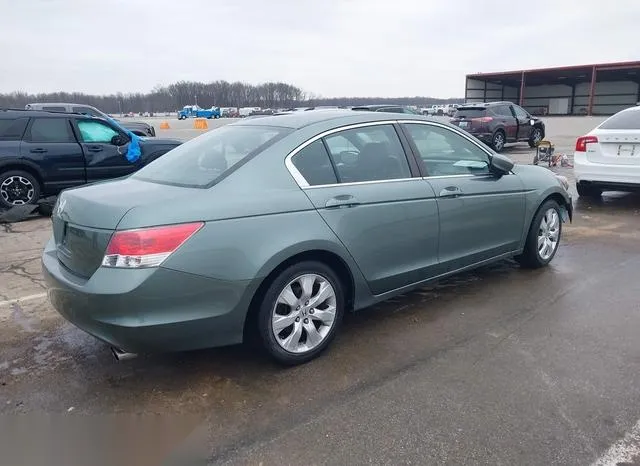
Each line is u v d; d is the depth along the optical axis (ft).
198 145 12.64
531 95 150.30
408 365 10.92
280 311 10.66
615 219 24.52
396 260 12.51
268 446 8.43
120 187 11.04
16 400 9.86
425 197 12.92
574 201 29.14
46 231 23.73
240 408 9.50
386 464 7.94
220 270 9.57
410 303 14.35
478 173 14.82
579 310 13.61
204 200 9.75
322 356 11.38
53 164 27.66
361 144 12.27
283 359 10.70
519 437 8.49
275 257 10.08
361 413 9.23
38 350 11.86
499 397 9.63
